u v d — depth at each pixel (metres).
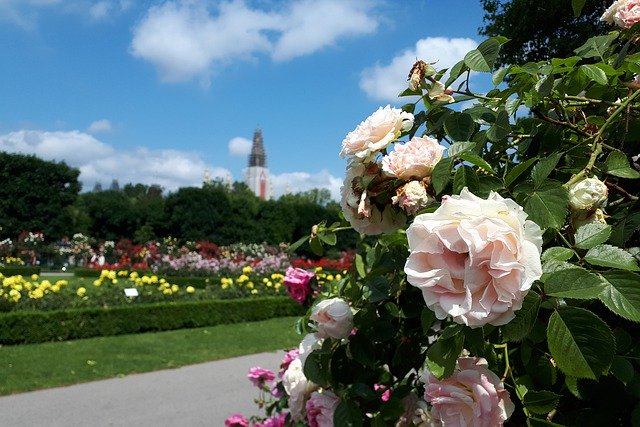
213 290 13.62
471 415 0.92
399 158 1.15
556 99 1.31
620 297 0.79
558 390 1.08
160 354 8.52
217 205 36.41
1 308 9.50
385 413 1.24
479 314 0.75
